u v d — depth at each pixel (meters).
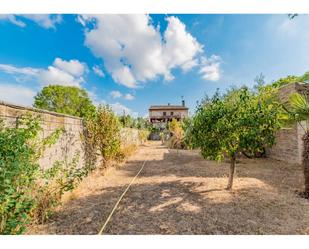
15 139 2.51
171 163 8.70
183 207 3.49
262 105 4.03
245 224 2.82
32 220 2.83
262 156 10.26
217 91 4.63
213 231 2.64
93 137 6.48
